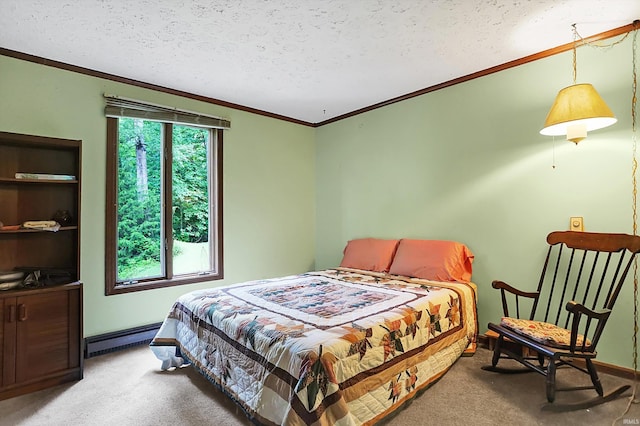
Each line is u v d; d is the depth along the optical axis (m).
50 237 2.46
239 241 3.52
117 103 2.75
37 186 2.42
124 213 2.84
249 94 3.25
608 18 2.03
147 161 2.98
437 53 2.48
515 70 2.59
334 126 4.01
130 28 2.10
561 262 2.37
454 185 2.96
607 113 1.86
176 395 1.99
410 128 3.27
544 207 2.46
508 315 2.55
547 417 1.72
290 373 1.42
